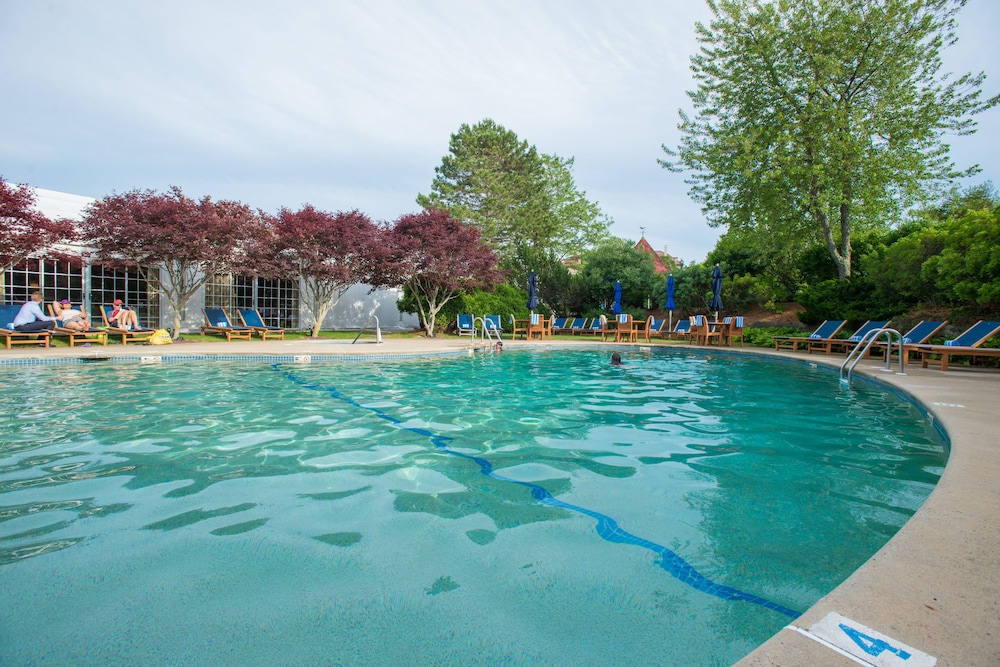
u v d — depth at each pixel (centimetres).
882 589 156
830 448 419
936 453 406
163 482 326
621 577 211
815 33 1432
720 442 438
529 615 182
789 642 130
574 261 3622
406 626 175
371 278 1819
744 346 1569
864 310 1417
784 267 1925
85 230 1311
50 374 811
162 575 209
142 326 1625
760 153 1509
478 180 3341
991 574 166
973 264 1022
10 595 192
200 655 158
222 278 1802
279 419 517
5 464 362
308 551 233
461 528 260
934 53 1379
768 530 259
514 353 1307
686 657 158
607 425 504
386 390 705
